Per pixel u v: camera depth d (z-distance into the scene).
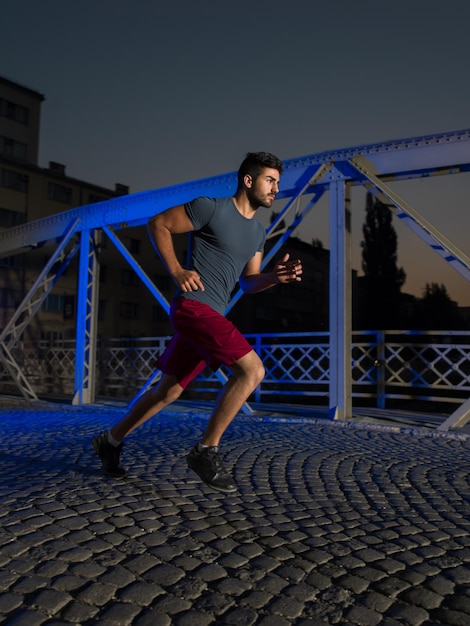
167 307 8.91
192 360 3.45
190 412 8.77
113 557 2.49
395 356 8.89
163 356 3.51
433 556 2.59
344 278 7.70
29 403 10.97
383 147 7.38
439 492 3.87
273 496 3.68
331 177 7.80
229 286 3.38
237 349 3.07
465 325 49.84
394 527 3.03
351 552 2.62
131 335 45.09
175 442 5.91
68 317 38.88
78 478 4.04
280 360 9.63
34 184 40.62
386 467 4.73
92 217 10.34
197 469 3.20
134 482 3.93
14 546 2.61
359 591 2.18
